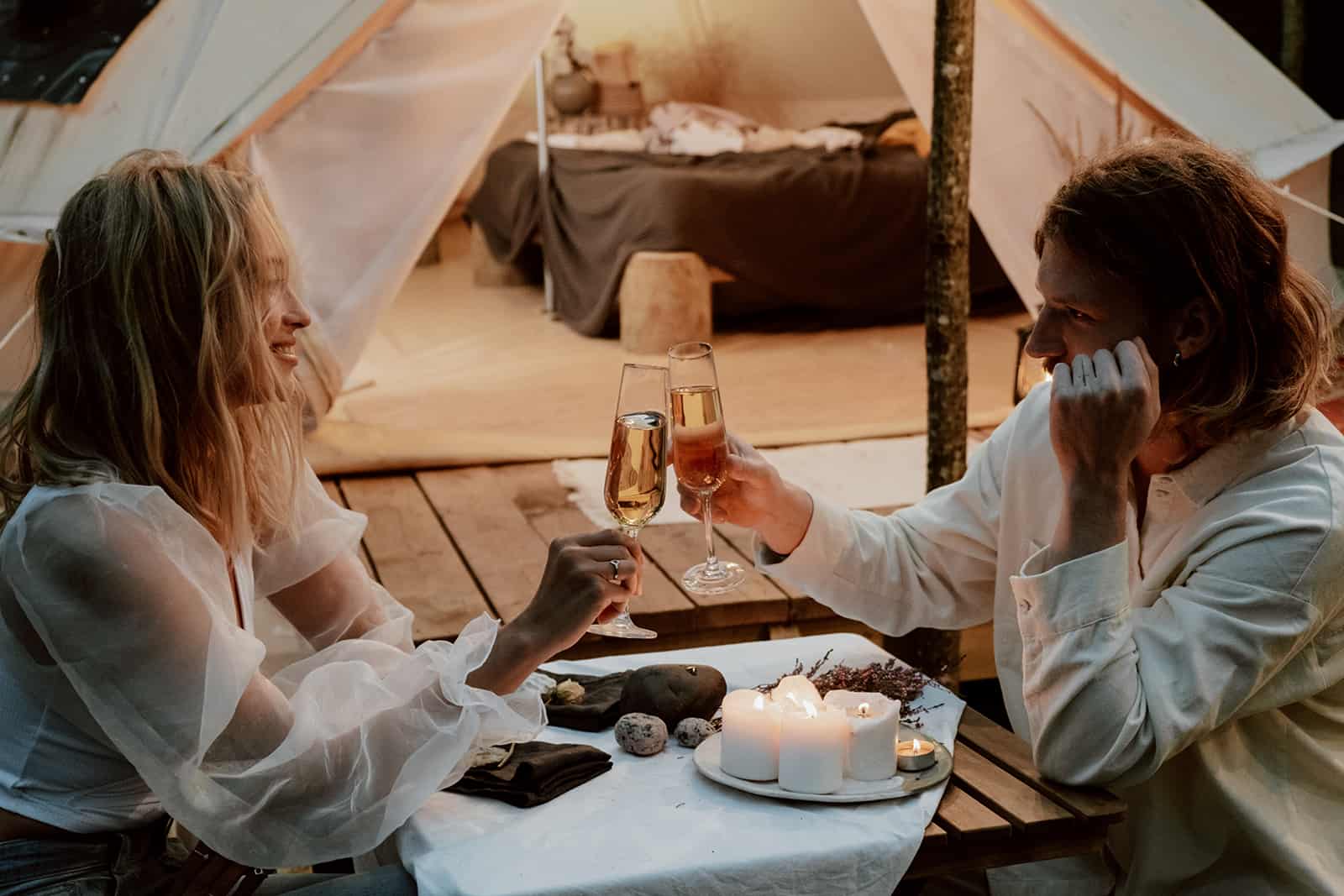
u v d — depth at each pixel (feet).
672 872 3.90
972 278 19.17
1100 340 4.72
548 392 15.20
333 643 5.41
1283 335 4.66
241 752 4.33
